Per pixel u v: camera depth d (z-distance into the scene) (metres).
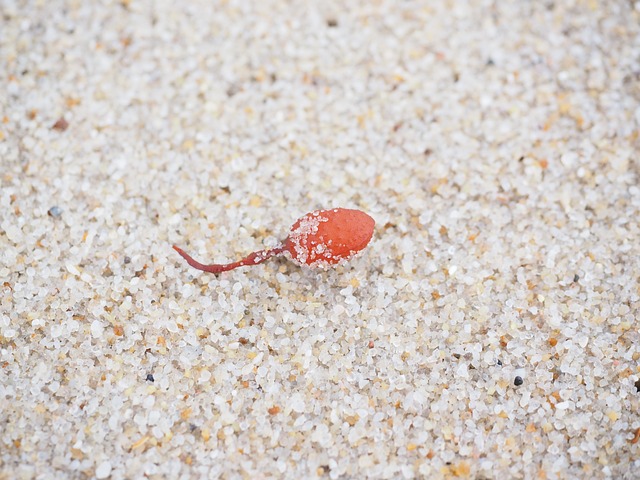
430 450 0.11
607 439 0.11
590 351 0.11
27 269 0.11
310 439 0.11
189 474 0.10
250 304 0.11
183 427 0.11
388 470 0.11
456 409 0.11
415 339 0.11
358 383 0.11
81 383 0.11
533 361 0.11
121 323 0.11
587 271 0.11
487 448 0.11
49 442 0.11
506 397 0.11
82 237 0.11
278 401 0.11
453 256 0.11
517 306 0.11
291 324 0.11
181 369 0.11
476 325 0.11
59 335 0.11
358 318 0.11
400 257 0.11
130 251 0.11
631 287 0.11
